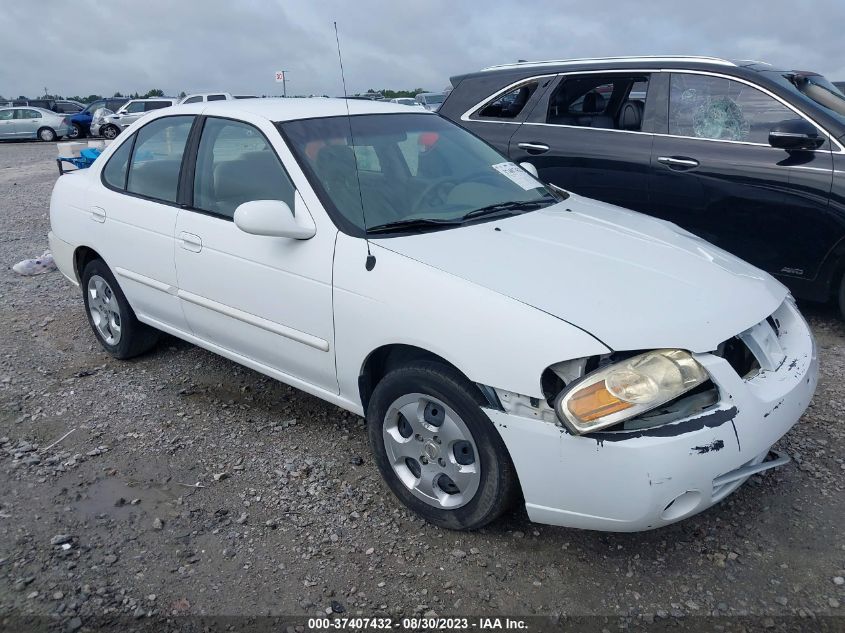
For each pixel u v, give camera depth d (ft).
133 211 13.62
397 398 9.46
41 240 28.32
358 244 9.93
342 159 11.31
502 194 11.97
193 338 13.35
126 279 14.16
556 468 8.00
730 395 8.00
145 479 10.98
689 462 7.62
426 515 9.57
